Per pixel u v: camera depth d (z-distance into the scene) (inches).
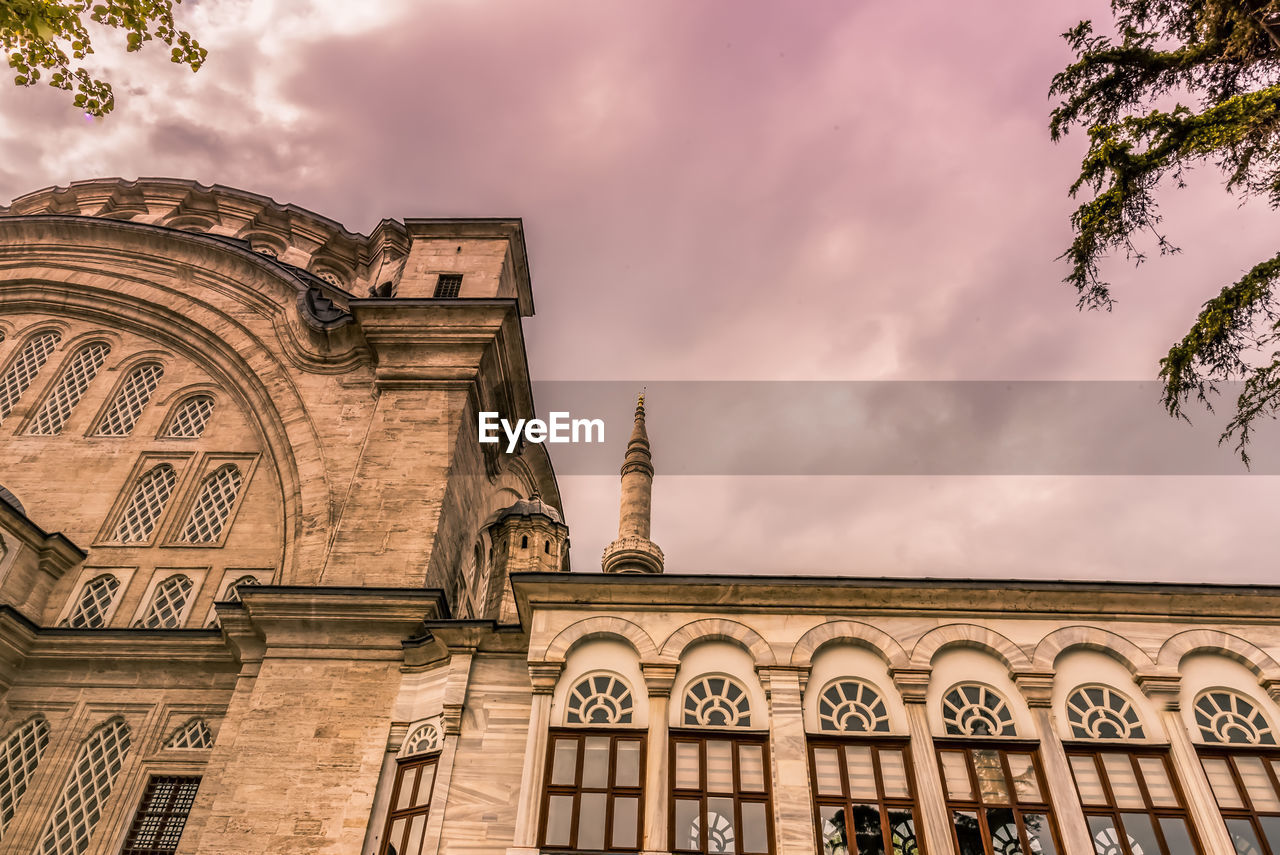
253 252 949.8
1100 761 477.4
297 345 851.4
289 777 542.9
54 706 654.5
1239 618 522.0
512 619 857.5
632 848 453.4
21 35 430.3
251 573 736.3
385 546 668.7
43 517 780.6
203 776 594.9
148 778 620.7
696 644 531.2
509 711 545.3
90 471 816.3
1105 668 512.4
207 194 1214.3
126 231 985.5
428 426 753.0
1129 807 460.1
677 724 497.4
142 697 657.0
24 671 668.7
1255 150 512.1
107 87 458.6
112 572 746.8
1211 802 455.8
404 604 609.3
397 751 556.4
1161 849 446.3
